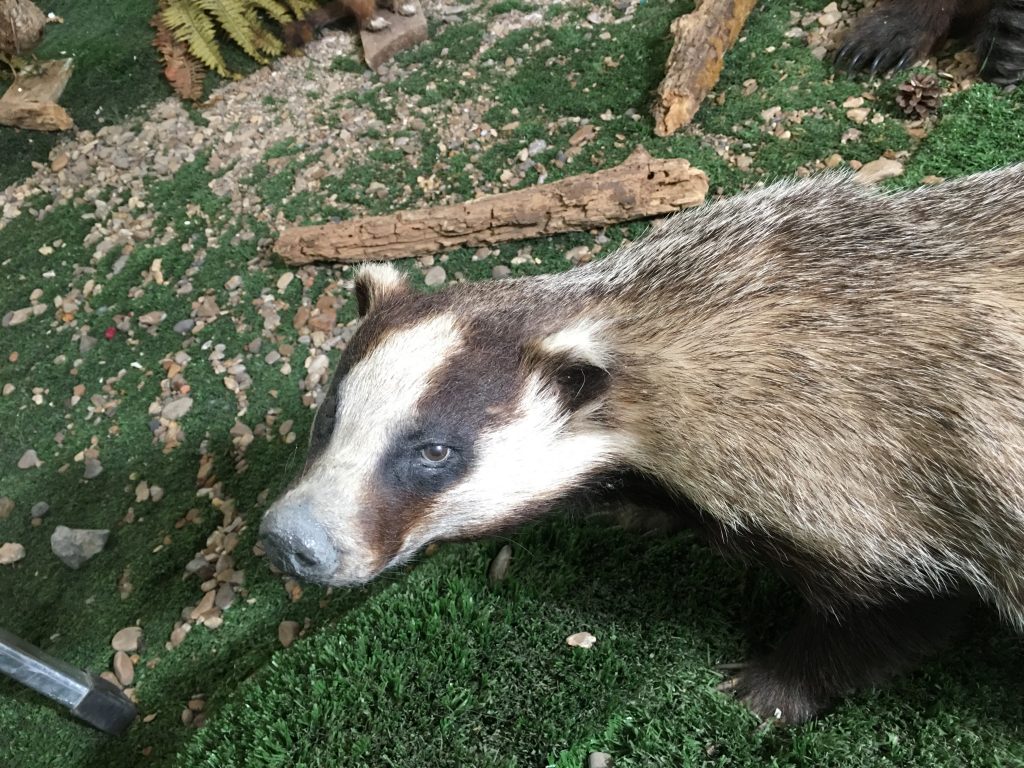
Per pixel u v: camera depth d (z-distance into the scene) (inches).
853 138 24.3
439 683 16.6
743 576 17.5
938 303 12.6
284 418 23.9
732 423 13.0
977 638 16.0
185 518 22.7
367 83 32.4
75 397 26.0
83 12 37.2
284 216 28.5
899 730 15.1
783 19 28.2
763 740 15.6
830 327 12.8
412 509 13.4
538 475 14.0
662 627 17.1
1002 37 23.3
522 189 25.5
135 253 29.1
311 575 12.9
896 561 13.0
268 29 34.2
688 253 14.6
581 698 16.2
